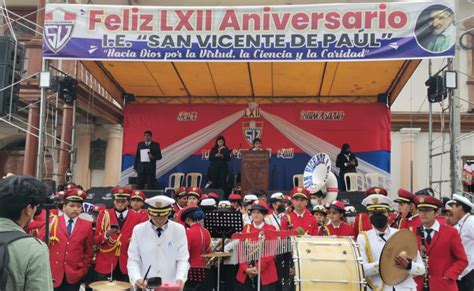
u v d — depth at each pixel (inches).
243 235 274.2
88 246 272.4
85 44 395.9
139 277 200.7
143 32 395.5
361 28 382.0
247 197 376.5
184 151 636.7
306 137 626.8
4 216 113.7
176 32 394.3
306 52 386.0
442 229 237.9
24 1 666.8
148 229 214.2
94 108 608.1
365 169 610.9
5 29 656.4
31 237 113.0
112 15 397.4
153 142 613.6
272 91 631.2
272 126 634.8
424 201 239.8
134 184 594.6
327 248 225.9
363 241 227.1
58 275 258.4
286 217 330.6
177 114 644.7
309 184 469.4
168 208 211.5
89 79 606.9
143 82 601.0
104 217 301.9
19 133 672.4
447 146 657.6
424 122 676.1
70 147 514.9
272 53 388.5
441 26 375.2
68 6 398.0
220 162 593.6
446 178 660.1
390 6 381.1
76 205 269.1
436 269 234.8
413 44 377.1
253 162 525.0
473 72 674.8
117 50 395.5
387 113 620.7
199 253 286.7
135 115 646.5
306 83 594.9
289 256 305.1
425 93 681.0
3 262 105.4
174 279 212.7
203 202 352.5
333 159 619.2
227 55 391.5
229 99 657.0
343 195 488.4
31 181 118.2
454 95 405.7
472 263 262.2
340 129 623.8
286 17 388.8
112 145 690.2
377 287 219.6
